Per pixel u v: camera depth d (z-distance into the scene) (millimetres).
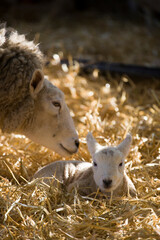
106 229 3635
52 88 4391
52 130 4438
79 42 11625
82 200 4180
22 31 4914
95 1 15102
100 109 6961
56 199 4156
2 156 5137
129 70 8906
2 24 4434
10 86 4070
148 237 3510
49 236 3545
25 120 4320
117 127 6141
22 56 4117
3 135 5906
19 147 5598
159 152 5289
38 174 4852
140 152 5590
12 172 4867
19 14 15125
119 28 13125
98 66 9086
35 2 17375
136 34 12703
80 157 5348
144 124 6508
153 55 11250
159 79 8648
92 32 12602
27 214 3893
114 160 3973
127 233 3568
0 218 3820
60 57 10031
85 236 3641
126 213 3820
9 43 4191
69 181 4719
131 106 7551
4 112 4215
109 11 14945
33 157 5426
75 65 9000
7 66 4051
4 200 3986
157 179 4707
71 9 14953
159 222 3766
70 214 3910
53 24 13781
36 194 4191
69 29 13055
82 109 7223
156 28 13781
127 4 14789
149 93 8195
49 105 4312
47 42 11656
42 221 3691
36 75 4102
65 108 4492
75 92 7879
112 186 3877
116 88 8539
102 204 4062
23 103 4184
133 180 4762
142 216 3902
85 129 6039
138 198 4324
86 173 4484
